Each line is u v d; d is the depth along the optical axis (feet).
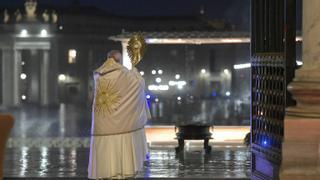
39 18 406.82
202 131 72.95
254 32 43.27
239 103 313.12
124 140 43.01
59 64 421.18
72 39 426.92
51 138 124.16
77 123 217.56
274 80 39.32
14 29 396.37
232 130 100.01
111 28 446.19
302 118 35.45
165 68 398.01
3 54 397.60
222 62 412.98
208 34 109.09
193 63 410.52
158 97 319.88
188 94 322.75
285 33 37.17
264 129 41.22
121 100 42.80
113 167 42.88
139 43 45.01
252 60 43.50
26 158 70.49
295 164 35.40
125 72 42.91
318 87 35.04
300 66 38.11
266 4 41.45
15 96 391.86
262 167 41.57
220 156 69.41
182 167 59.26
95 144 43.32
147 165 60.75
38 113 304.30
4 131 33.32
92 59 434.30
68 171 57.11
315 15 35.29
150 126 105.81
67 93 423.64
